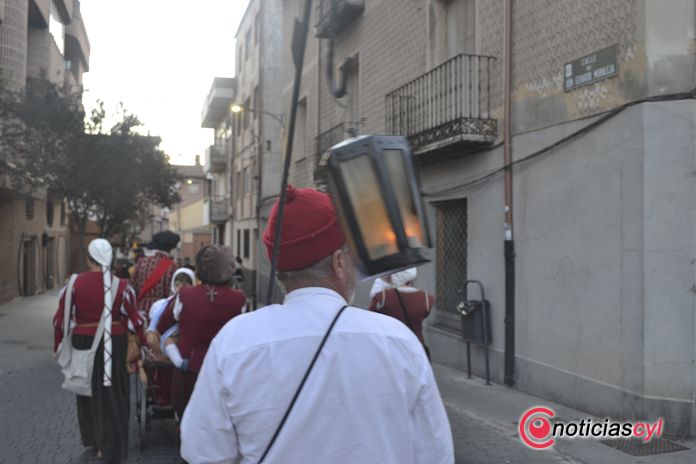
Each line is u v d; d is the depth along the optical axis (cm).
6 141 1419
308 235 160
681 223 562
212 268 446
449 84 913
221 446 146
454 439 584
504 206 806
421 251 155
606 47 629
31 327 1501
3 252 2070
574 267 673
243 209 3086
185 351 446
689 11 565
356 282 170
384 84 1173
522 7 772
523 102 767
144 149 1579
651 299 571
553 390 705
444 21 986
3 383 844
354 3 1252
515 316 781
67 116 1413
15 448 556
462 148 869
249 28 3036
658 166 570
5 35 1644
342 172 155
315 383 143
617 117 610
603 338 628
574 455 532
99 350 493
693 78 563
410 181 158
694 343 559
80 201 1537
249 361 145
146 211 2088
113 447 492
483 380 836
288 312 153
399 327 156
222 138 3947
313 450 141
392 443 145
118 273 999
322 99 1557
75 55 3145
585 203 657
